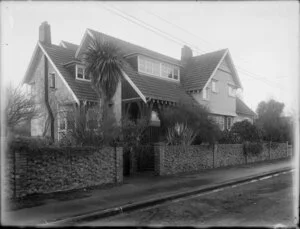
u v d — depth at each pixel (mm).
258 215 7164
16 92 11016
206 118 16625
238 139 20922
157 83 20969
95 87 14484
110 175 11555
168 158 14305
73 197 9148
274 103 27078
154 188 10727
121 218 7383
